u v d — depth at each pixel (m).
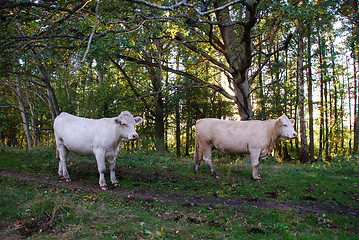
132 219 5.19
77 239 4.37
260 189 7.52
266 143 8.34
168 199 6.67
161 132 21.69
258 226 5.19
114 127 7.32
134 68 17.55
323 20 17.31
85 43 7.71
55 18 5.95
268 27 13.23
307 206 6.52
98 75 19.25
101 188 7.13
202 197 6.93
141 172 9.04
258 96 22.62
